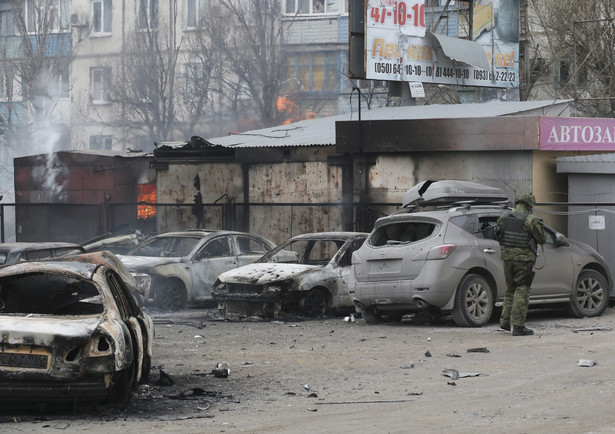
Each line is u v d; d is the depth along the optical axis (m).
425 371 12.95
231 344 16.17
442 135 26.06
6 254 19.53
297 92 53.78
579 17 40.16
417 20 33.91
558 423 9.35
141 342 11.12
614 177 24.34
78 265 11.02
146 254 23.86
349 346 15.70
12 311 12.05
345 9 54.94
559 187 26.19
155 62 55.78
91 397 9.90
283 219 29.66
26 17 64.00
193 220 31.70
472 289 18.11
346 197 28.30
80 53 62.97
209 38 55.34
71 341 9.77
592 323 18.77
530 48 45.28
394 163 27.31
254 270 20.70
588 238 23.94
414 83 34.56
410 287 17.94
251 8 52.19
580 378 12.02
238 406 10.62
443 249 17.75
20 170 38.34
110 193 36.62
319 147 28.86
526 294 16.73
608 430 8.98
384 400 10.88
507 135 25.17
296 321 20.06
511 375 12.41
